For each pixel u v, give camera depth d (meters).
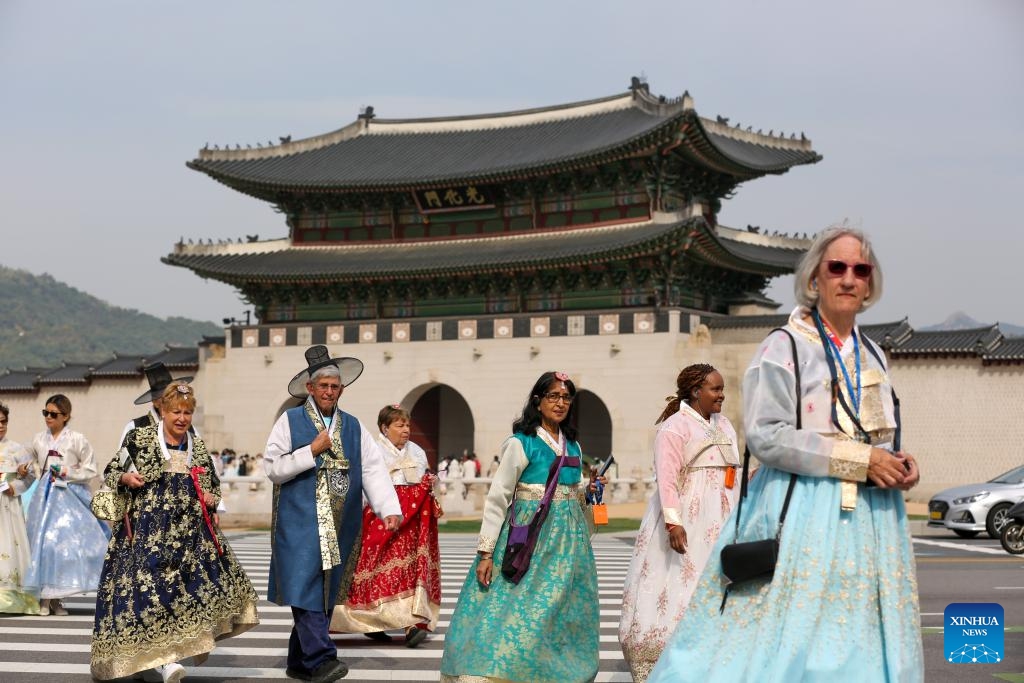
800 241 61.19
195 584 11.25
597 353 54.44
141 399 13.17
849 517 6.48
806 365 6.77
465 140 64.12
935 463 47.91
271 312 63.97
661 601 10.98
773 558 6.46
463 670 9.73
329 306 62.50
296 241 64.88
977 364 47.56
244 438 62.22
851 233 6.88
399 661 13.09
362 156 65.06
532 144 60.62
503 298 58.38
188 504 11.37
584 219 57.69
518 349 56.28
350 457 12.21
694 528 11.13
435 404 63.91
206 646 11.16
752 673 6.29
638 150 53.50
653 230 53.66
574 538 10.21
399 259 59.41
